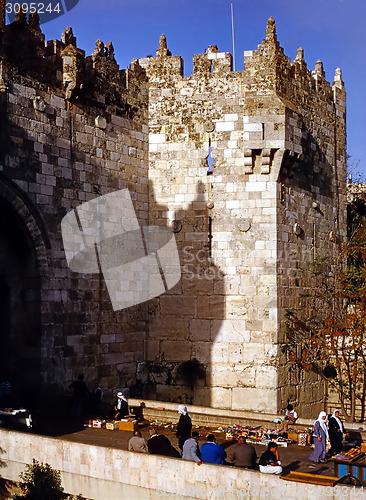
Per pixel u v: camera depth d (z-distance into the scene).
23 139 24.16
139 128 30.05
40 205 24.75
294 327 29.70
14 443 19.16
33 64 24.75
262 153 28.97
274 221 28.88
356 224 39.16
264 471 16.84
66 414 24.36
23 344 24.80
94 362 26.88
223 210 29.41
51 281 24.97
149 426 23.95
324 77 33.84
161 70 30.64
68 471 18.09
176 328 29.56
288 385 29.14
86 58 28.06
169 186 30.16
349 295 31.83
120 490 17.34
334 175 34.09
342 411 31.36
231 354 28.86
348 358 31.48
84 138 26.86
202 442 21.23
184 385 29.23
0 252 25.11
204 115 29.97
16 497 18.14
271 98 29.25
